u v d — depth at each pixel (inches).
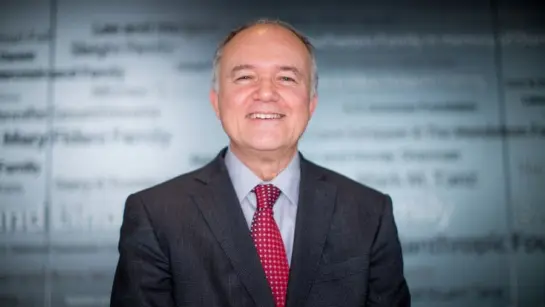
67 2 84.0
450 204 83.7
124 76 83.5
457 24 84.6
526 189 83.1
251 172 44.4
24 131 81.7
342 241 42.5
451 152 84.0
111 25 84.1
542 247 82.2
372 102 84.8
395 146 84.4
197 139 83.3
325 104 84.9
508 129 84.0
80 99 82.8
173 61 84.0
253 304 38.6
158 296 39.6
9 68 82.4
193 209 42.3
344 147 84.6
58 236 80.7
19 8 83.4
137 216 42.1
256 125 41.8
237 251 39.9
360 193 46.5
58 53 83.0
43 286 80.0
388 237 44.2
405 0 85.3
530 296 81.8
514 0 85.1
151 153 82.8
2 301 79.3
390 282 43.2
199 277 39.6
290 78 43.3
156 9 84.7
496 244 82.7
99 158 82.3
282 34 44.8
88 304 80.3
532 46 84.9
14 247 80.1
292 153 45.8
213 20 84.7
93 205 81.5
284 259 40.8
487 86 84.5
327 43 85.3
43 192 81.1
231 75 43.5
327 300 40.1
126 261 40.7
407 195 83.9
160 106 83.4
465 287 82.5
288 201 44.5
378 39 85.4
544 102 84.0
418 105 84.7
